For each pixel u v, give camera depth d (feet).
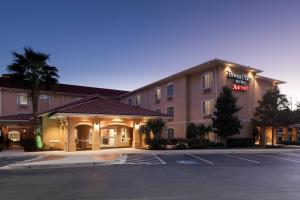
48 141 103.91
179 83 132.26
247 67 117.91
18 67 99.50
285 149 100.32
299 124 128.47
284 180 40.24
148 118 102.01
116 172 48.57
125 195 31.19
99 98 107.96
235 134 109.81
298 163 61.46
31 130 114.93
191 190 33.55
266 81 133.49
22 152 91.66
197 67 117.70
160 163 61.41
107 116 93.45
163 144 98.94
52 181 40.42
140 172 48.39
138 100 166.30
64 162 60.95
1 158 76.84
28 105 153.99
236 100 109.29
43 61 102.63
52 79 104.58
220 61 110.32
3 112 147.02
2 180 41.65
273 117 113.19
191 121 126.11
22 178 43.32
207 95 117.70
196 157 74.38
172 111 136.46
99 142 94.89
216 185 36.60
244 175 44.93
